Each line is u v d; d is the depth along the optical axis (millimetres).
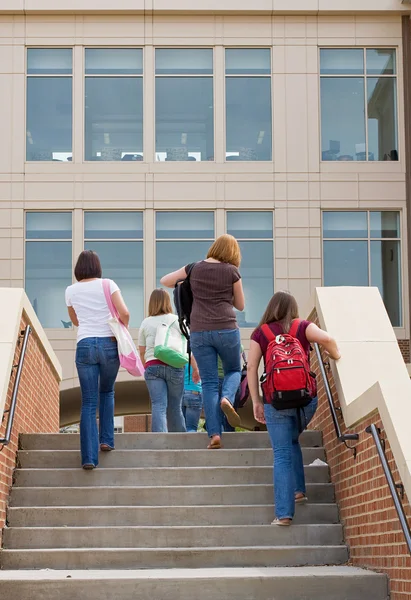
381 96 30172
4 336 9328
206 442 10320
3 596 7297
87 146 29688
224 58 30094
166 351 11000
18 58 29875
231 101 30016
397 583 7215
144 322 11359
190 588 7383
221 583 7410
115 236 29312
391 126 30016
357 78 30188
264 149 29844
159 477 9625
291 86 29984
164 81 30000
